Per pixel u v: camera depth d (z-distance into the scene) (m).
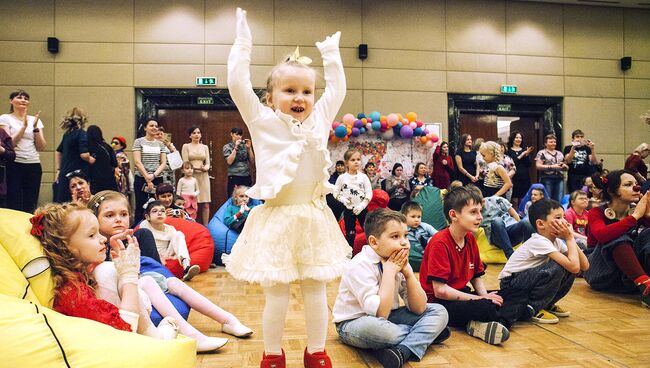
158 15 6.92
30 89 6.65
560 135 7.75
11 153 4.01
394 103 7.32
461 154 6.46
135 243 1.54
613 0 7.69
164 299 1.96
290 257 1.45
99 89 6.78
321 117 1.63
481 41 7.59
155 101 6.91
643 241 2.92
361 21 7.29
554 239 2.46
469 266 2.28
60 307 1.36
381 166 6.60
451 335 2.14
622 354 1.87
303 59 1.66
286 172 1.45
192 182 5.73
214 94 6.97
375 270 1.91
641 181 4.81
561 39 7.81
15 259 1.38
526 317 2.35
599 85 7.88
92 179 4.12
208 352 1.89
